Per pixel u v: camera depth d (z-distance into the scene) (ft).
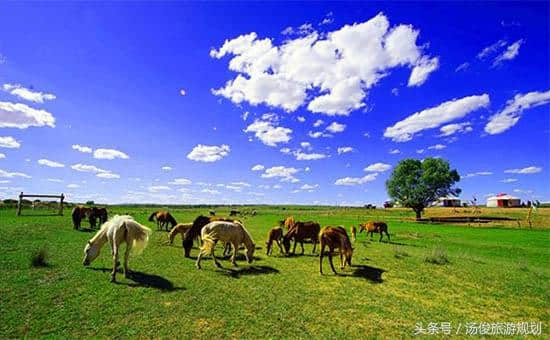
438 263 40.57
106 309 21.26
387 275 33.78
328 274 33.88
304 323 20.56
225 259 40.73
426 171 184.24
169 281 28.45
